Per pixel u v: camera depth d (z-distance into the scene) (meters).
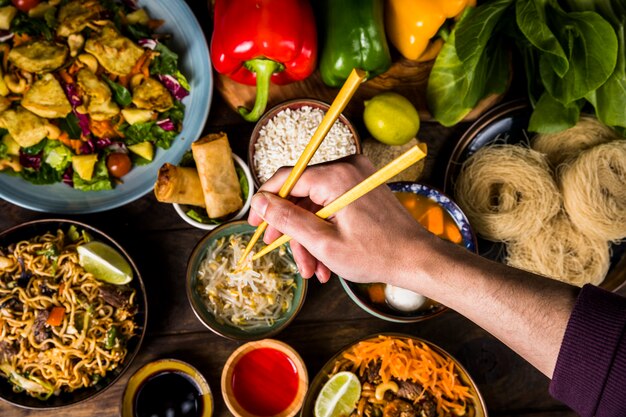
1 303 1.71
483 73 1.72
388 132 1.68
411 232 1.14
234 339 1.68
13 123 1.65
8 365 1.70
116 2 1.73
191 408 1.73
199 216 1.73
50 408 1.68
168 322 1.82
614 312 0.82
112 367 1.75
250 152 1.73
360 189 0.84
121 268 1.69
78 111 1.67
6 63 1.67
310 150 0.88
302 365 1.72
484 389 1.86
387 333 1.71
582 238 1.78
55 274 1.73
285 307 1.79
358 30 1.65
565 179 1.77
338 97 0.76
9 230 1.67
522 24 1.56
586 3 1.65
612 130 1.79
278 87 1.84
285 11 1.59
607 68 1.56
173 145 1.77
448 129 1.86
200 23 1.85
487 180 1.76
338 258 1.14
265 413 1.76
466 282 1.05
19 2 1.67
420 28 1.67
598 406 0.84
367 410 1.70
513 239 1.80
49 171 1.73
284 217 1.08
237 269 1.73
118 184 1.77
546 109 1.70
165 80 1.73
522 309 0.97
